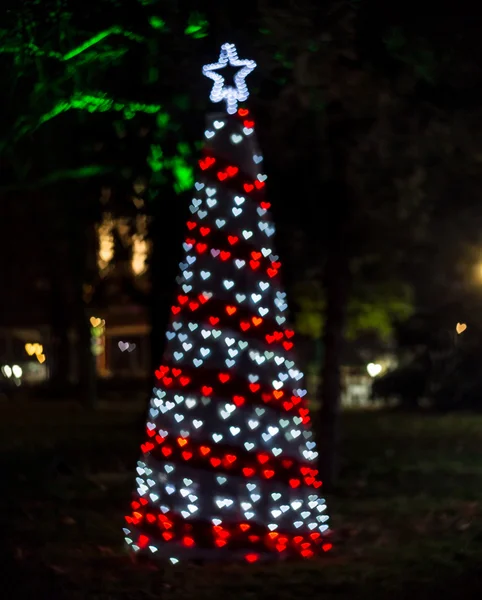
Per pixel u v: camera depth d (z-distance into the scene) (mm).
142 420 20594
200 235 9500
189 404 9305
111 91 12945
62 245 31938
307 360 26625
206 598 8188
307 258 14734
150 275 17844
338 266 13602
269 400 9305
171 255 16266
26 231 32688
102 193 16766
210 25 11688
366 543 10367
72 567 9398
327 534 9805
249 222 9477
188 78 12141
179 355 9406
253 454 9250
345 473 15867
